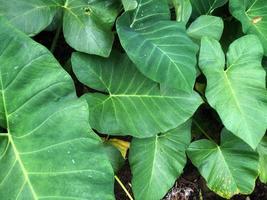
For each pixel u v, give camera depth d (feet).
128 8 1.97
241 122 2.15
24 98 1.62
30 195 1.57
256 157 2.39
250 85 2.22
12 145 1.61
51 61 1.65
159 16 2.17
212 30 2.31
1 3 1.91
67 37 2.04
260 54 2.28
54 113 1.64
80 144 1.63
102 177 1.61
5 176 1.57
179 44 2.01
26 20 1.94
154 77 1.92
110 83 2.13
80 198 1.59
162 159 2.27
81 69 2.09
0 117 1.60
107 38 2.06
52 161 1.61
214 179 2.39
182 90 2.08
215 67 2.20
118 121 2.08
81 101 1.66
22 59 1.61
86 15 2.07
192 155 2.36
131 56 1.91
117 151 2.23
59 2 2.06
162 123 2.11
